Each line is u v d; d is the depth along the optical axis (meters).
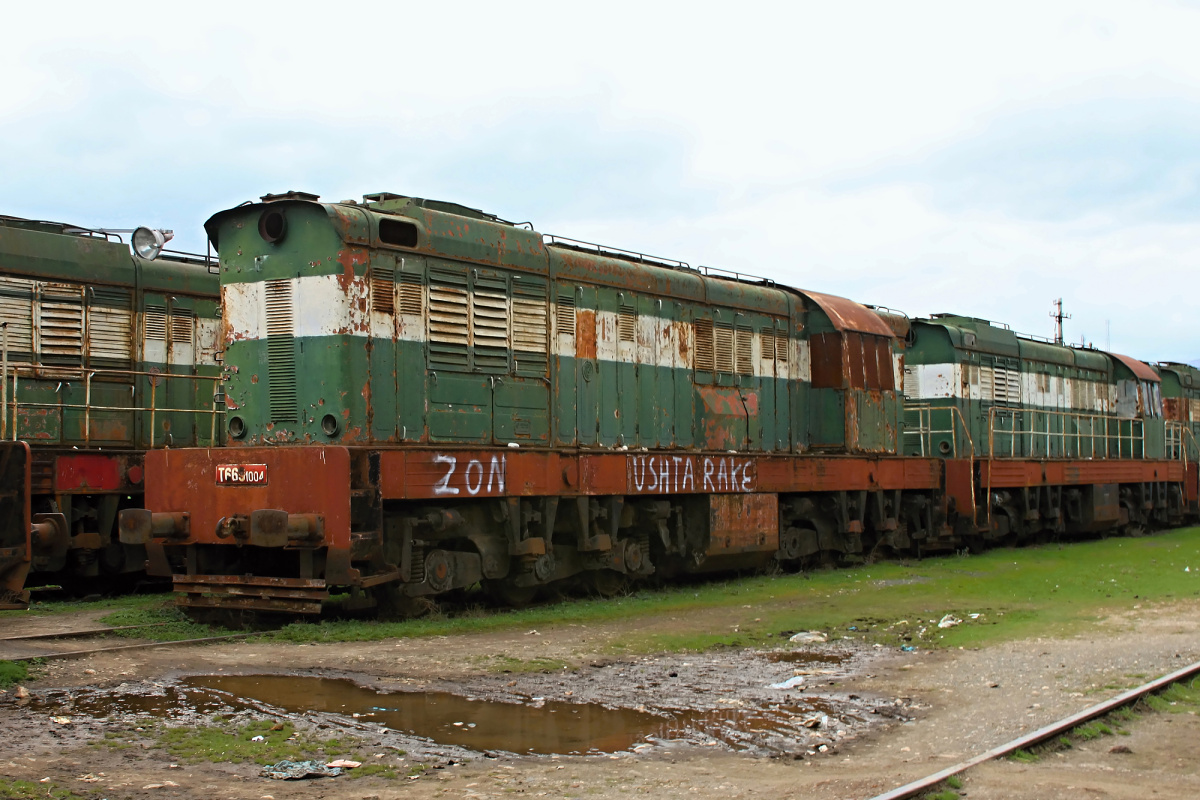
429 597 12.55
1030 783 6.30
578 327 14.60
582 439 14.56
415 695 8.45
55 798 5.68
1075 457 26.12
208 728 7.23
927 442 22.78
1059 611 13.29
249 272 12.27
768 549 17.11
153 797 5.77
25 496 9.09
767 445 18.06
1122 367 29.77
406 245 12.36
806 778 6.39
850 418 18.83
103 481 14.26
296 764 6.47
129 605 13.55
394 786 6.11
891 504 20.11
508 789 6.08
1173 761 6.91
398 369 12.20
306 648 10.21
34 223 15.24
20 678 8.52
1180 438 31.42
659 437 15.88
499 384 13.38
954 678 9.43
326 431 11.67
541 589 14.57
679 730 7.61
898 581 16.59
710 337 17.00
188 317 16.36
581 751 7.03
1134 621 12.45
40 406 14.28
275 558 12.25
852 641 11.34
